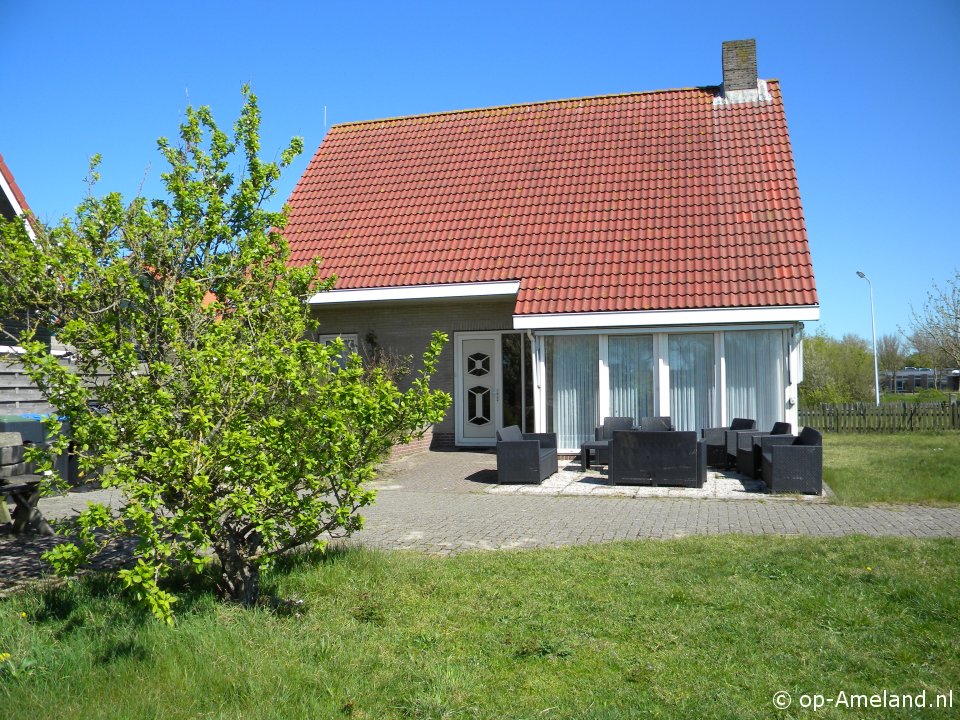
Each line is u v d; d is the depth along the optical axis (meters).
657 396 15.91
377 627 5.91
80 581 6.71
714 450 14.73
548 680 4.96
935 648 5.36
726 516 10.30
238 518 5.81
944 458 16.16
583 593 6.63
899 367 64.19
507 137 21.69
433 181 20.72
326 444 5.95
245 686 4.72
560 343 16.50
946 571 7.05
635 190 18.70
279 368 5.95
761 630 5.73
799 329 15.60
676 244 16.95
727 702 4.62
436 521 10.15
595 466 15.48
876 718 4.44
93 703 4.43
